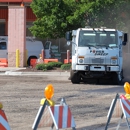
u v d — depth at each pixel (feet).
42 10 279.28
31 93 159.02
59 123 68.33
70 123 69.82
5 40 341.62
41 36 287.69
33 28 285.64
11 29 309.63
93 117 115.34
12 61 309.01
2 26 401.49
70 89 173.37
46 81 210.79
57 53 362.74
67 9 276.62
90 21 272.31
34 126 66.28
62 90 169.27
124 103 81.92
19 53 307.78
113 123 107.96
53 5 275.59
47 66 271.08
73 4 276.00
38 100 141.38
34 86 184.14
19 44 309.22
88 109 126.72
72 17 269.23
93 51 194.59
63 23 272.31
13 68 293.02
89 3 269.64
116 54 195.31
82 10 268.00
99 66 194.90
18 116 113.70
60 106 68.95
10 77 234.17
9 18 309.63
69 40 202.49
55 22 273.75
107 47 195.21
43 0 278.26
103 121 110.01
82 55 194.80
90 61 194.59
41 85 189.16
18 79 221.05
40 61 300.81
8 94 155.43
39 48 348.59
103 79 208.13
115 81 199.31
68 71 265.54
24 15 309.83
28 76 243.40
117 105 82.17
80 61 194.80
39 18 289.94
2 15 397.39
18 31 309.63
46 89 68.74
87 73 196.65
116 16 272.92
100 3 268.41
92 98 148.36
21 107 127.44
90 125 104.06
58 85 190.39
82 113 120.47
